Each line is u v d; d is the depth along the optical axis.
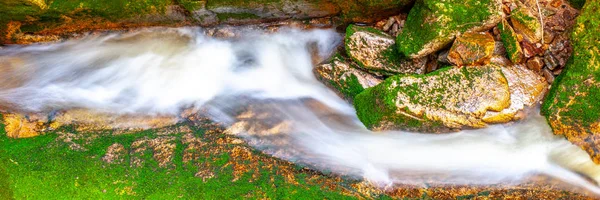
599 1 4.55
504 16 5.05
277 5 5.53
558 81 4.85
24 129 4.99
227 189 4.30
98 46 5.92
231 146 4.85
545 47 4.99
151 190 4.27
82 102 5.50
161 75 5.87
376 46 5.34
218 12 5.67
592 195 4.64
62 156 4.55
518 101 4.88
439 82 4.83
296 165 4.72
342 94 5.48
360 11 5.51
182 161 4.58
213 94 5.69
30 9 5.20
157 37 5.99
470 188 4.68
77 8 5.38
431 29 5.05
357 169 4.77
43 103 5.43
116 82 5.80
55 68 5.80
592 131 4.57
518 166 4.90
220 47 6.07
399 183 4.67
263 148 4.91
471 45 4.94
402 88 4.76
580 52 4.67
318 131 5.25
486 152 5.00
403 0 5.30
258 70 5.98
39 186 4.27
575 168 4.82
